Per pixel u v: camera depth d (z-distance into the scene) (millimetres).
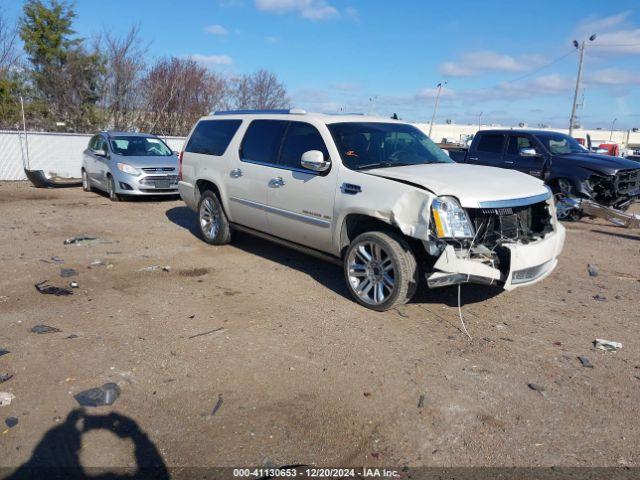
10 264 6648
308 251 6188
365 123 6238
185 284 6062
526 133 11906
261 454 3074
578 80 34500
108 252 7410
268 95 33812
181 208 11578
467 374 4062
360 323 4980
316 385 3836
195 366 4074
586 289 6289
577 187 10852
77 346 4359
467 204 4676
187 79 27359
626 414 3572
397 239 5012
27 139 17078
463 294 5867
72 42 28406
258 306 5391
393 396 3715
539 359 4352
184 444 3148
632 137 71125
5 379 3791
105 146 13305
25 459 2986
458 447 3182
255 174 6664
